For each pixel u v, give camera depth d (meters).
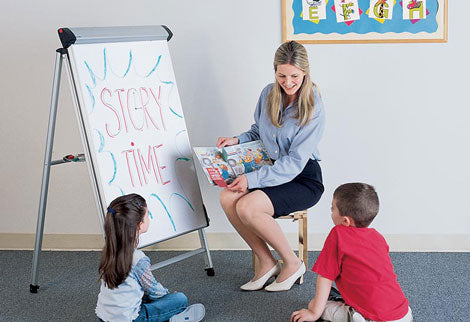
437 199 2.92
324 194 2.96
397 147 2.88
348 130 2.88
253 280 2.58
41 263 2.92
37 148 3.02
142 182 2.50
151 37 2.59
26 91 2.96
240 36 2.82
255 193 2.47
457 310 2.38
